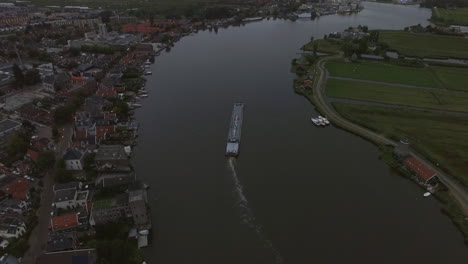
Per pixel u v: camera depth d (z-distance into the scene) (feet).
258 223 518.37
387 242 489.67
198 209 544.62
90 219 498.28
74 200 533.96
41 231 490.90
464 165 651.66
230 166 650.84
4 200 523.29
